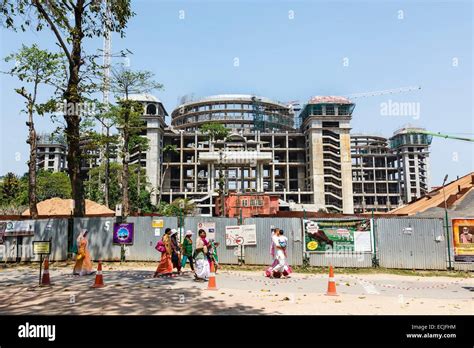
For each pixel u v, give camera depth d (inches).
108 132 1424.7
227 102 5413.4
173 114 5954.7
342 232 687.7
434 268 660.7
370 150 6427.2
